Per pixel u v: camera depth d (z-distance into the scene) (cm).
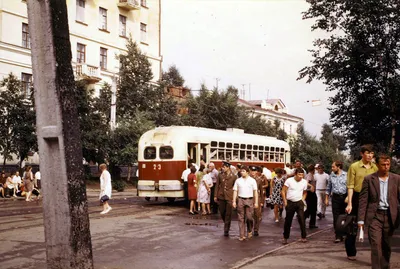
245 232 1337
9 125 2881
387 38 2108
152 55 4909
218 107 4806
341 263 886
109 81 4275
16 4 3547
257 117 5456
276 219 1641
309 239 1221
